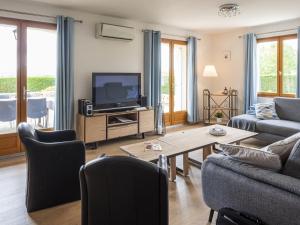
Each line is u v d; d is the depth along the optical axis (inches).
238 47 240.1
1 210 93.0
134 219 58.0
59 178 96.0
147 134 214.7
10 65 151.7
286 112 178.5
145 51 208.2
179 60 246.7
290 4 157.9
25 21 153.3
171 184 115.4
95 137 173.2
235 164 72.2
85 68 179.5
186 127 238.7
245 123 177.5
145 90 211.2
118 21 192.2
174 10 171.0
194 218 87.6
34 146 90.2
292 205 57.7
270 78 222.5
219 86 260.1
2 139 150.4
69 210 93.9
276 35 211.5
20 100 155.7
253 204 65.8
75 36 172.6
